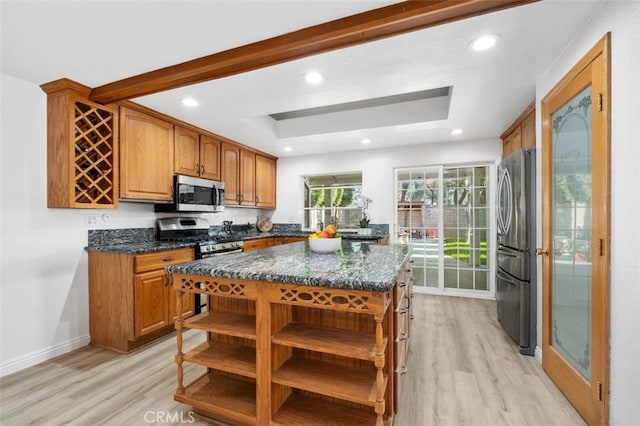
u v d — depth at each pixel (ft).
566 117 6.04
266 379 4.71
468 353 7.93
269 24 5.32
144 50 6.07
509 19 5.11
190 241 10.40
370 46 5.90
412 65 6.67
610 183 4.54
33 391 6.22
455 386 6.40
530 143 9.05
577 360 5.62
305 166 16.37
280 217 16.98
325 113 12.42
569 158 5.93
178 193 10.24
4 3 4.61
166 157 10.00
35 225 7.48
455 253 13.78
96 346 8.38
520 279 7.89
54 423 5.24
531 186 7.74
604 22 4.68
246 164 14.37
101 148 8.19
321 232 7.09
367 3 4.85
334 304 4.26
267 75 7.13
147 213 10.53
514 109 9.38
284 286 4.56
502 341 8.67
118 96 7.66
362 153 15.08
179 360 5.37
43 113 7.61
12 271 7.09
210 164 12.02
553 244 6.64
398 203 14.64
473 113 9.76
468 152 13.16
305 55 5.89
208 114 9.86
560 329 6.34
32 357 7.34
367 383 4.58
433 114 10.80
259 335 4.74
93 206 7.89
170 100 8.66
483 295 13.21
